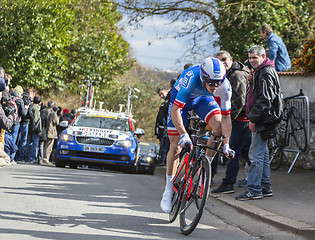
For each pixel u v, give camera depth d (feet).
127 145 39.70
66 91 86.17
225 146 16.83
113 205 20.47
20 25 68.33
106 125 42.55
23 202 19.40
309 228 16.24
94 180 29.35
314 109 31.01
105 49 84.74
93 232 15.12
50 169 34.78
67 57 83.35
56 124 47.09
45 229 15.03
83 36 83.30
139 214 18.88
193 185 16.12
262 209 20.07
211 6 52.95
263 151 22.63
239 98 24.22
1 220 15.79
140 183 29.96
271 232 16.98
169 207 18.08
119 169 40.91
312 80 32.53
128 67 90.48
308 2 50.55
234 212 20.54
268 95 21.93
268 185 23.18
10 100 28.63
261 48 22.21
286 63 28.73
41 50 72.13
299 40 49.55
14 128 36.76
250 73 24.30
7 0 68.44
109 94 90.02
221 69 16.15
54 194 22.13
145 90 92.99
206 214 20.20
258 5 49.65
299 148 31.17
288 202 21.68
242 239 15.99
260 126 22.21
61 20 72.59
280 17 50.49
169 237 15.33
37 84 72.08
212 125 18.34
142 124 91.91
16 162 40.83
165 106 42.24
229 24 48.98
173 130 18.22
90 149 39.37
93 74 83.71
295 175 29.73
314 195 23.31
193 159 16.85
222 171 35.04
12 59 70.13
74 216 17.44
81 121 42.78
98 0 57.93
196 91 17.49
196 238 15.49
